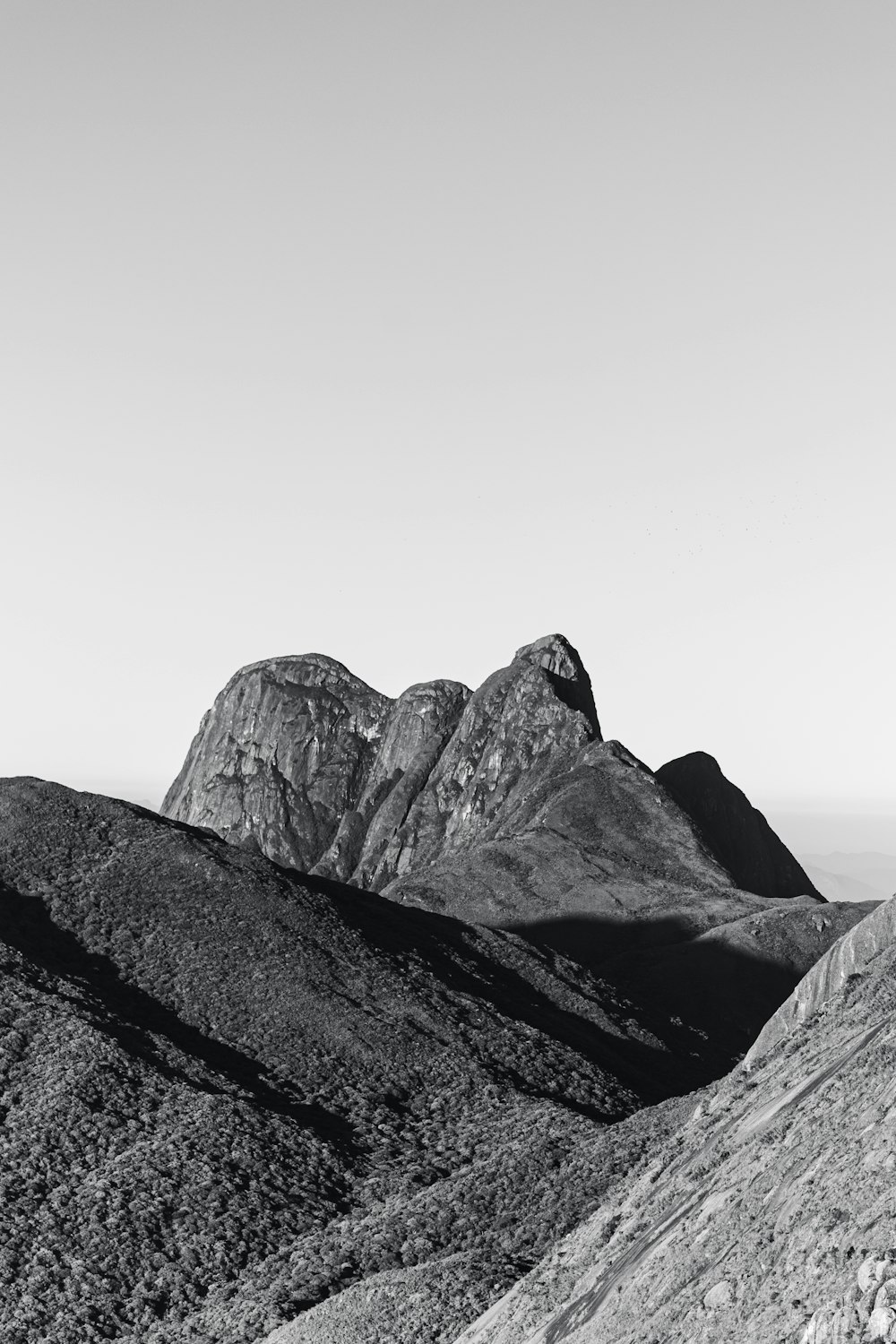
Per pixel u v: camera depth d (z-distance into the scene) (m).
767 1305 25.53
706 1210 34.72
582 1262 43.28
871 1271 22.34
